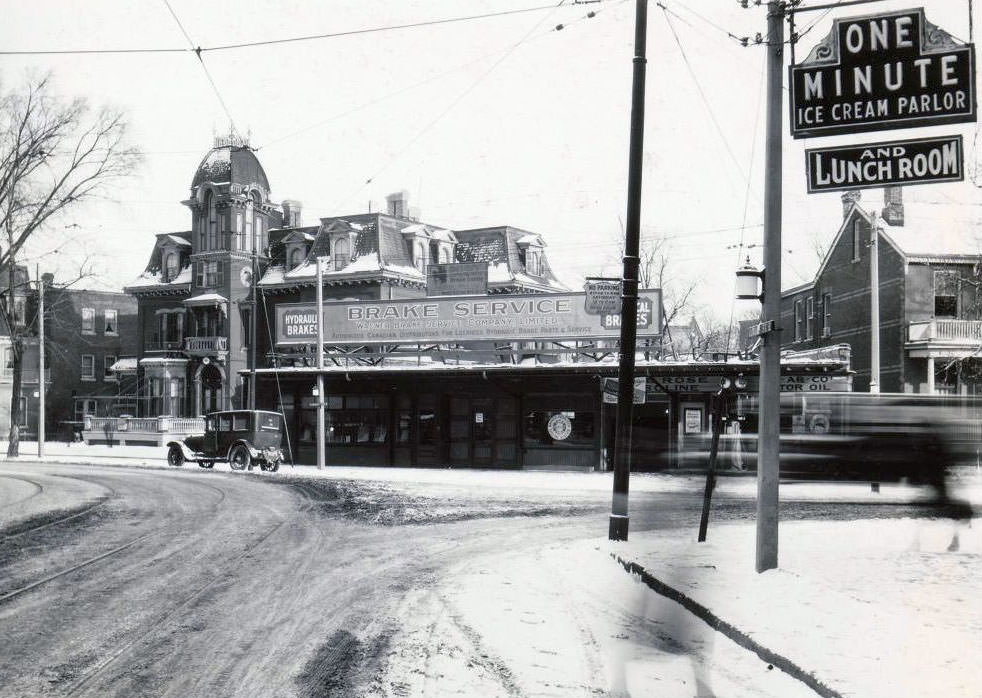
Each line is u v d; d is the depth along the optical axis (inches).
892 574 394.9
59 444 2202.3
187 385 2150.6
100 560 473.4
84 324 2556.6
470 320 1283.2
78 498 805.9
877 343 1194.6
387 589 402.0
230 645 301.4
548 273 2137.1
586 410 1175.6
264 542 542.9
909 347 1401.3
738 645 297.3
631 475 1087.6
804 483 929.5
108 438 2123.5
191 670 271.3
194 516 671.1
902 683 233.1
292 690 251.6
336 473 1139.9
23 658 283.7
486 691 251.3
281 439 1350.9
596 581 422.9
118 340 2615.7
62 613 348.8
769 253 424.8
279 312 1393.9
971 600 337.7
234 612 352.2
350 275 1865.2
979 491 831.7
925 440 897.5
